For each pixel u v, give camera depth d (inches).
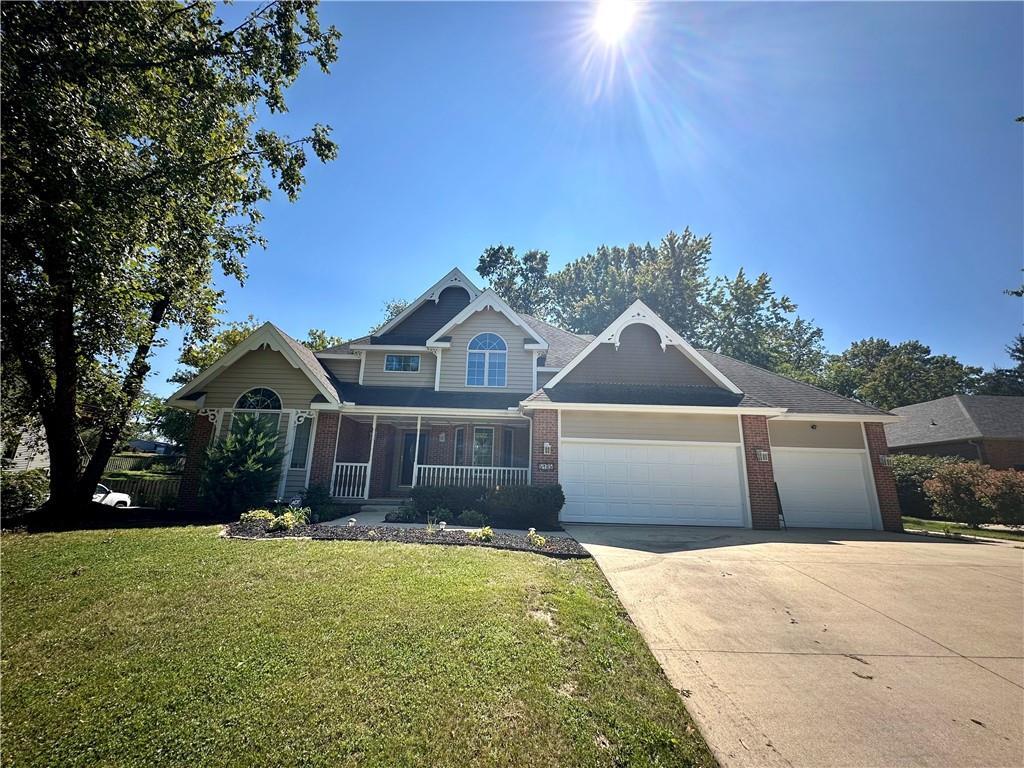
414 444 679.1
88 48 292.2
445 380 630.5
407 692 132.8
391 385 644.7
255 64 378.6
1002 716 139.0
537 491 450.6
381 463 647.8
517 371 631.8
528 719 123.2
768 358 1396.4
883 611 225.5
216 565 249.1
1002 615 222.4
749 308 1411.2
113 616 183.6
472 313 639.8
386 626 175.6
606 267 1670.8
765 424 506.6
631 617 209.0
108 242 301.1
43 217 274.7
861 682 157.9
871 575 285.3
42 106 255.6
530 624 183.5
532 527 440.5
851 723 133.6
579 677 148.3
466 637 168.6
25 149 263.0
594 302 1494.8
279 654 153.3
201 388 538.0
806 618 214.4
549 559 292.2
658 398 526.3
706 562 305.7
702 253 1429.6
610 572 274.4
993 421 913.5
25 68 262.8
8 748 108.3
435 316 701.9
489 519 447.5
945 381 1808.6
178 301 520.1
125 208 301.6
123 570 239.6
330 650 156.3
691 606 225.0
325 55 396.8
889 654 179.9
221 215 443.2
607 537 391.5
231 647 157.9
